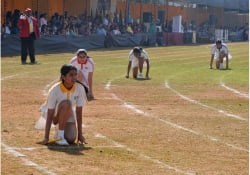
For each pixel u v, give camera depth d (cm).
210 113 2497
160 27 9056
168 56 6438
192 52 7306
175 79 3850
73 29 6950
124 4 9088
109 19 8131
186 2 10794
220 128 2155
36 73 3988
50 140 1817
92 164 1581
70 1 7850
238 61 5912
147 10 9625
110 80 3684
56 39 6500
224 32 11006
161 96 2989
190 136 1998
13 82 3425
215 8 11525
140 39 8469
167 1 10044
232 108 2647
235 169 1573
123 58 5734
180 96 3009
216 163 1634
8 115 2306
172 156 1703
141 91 3167
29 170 1502
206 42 10388
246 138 1983
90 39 7250
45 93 2984
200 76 4106
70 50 6688
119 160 1636
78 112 1823
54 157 1645
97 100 2791
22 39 4766
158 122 2248
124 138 1933
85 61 2811
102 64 4966
